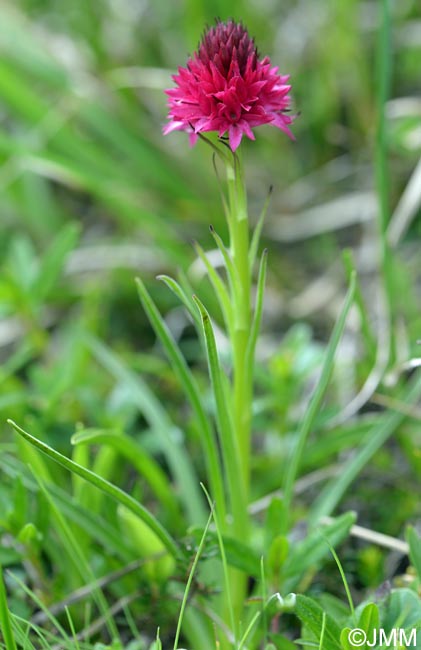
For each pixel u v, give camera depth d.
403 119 0.44
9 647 0.30
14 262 0.41
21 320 0.41
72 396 0.39
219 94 0.30
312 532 0.33
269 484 0.37
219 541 0.31
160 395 0.41
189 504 0.35
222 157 0.31
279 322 0.44
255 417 0.38
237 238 0.31
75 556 0.33
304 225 0.46
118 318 0.44
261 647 0.33
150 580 0.33
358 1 0.52
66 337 0.42
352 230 0.46
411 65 0.51
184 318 0.43
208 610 0.33
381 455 0.37
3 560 0.33
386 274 0.38
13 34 0.48
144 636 0.34
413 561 0.31
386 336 0.38
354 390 0.39
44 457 0.35
